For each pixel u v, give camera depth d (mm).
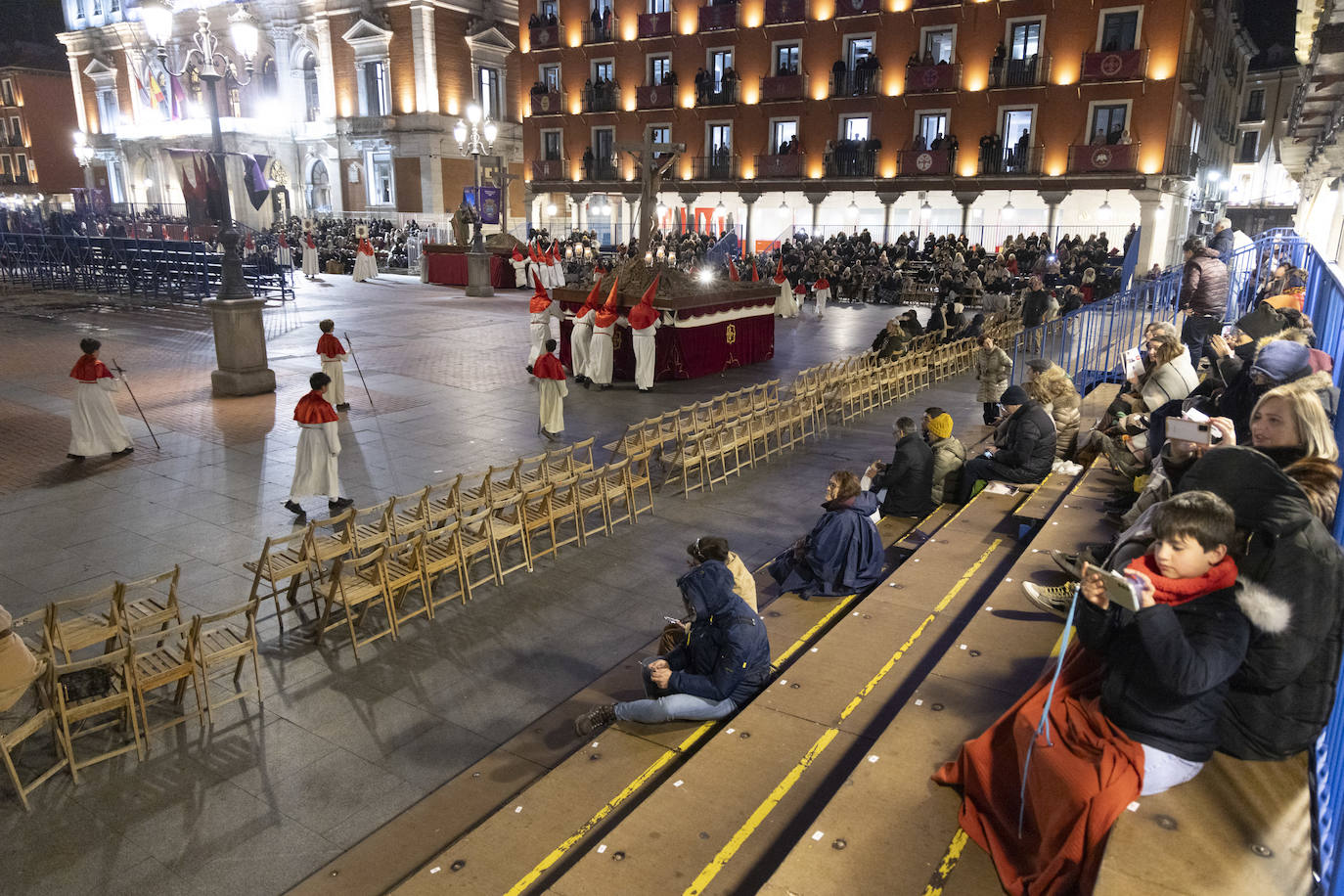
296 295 31438
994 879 3678
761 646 5715
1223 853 3314
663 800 4602
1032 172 35219
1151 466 7227
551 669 6859
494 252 34469
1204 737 3570
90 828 5035
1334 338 6824
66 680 5973
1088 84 33625
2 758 5629
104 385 11906
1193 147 37875
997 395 14484
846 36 38500
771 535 9734
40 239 33500
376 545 8000
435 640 7289
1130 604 3197
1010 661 5348
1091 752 3654
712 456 11367
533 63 46906
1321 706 3588
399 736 5977
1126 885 3164
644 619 7699
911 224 39250
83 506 10180
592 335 17156
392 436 13234
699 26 41656
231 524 9672
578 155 46500
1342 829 3000
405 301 30203
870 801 4145
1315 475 3959
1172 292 17125
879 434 14180
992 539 8172
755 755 4973
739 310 19156
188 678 6547
